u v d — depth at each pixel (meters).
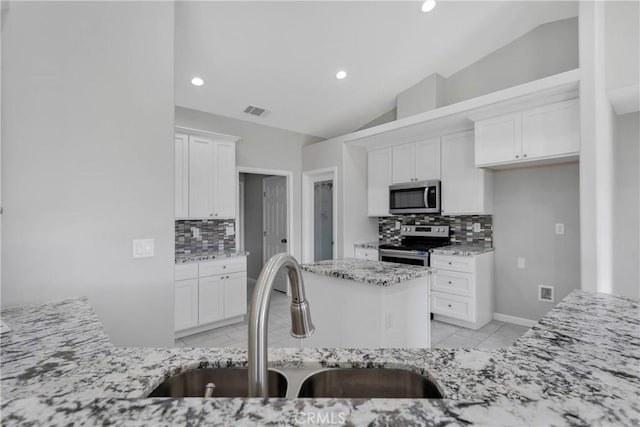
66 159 1.61
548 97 2.70
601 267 2.28
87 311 1.26
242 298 3.67
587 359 0.73
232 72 3.24
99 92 1.70
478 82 3.58
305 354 0.83
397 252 3.91
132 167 1.80
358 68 3.42
